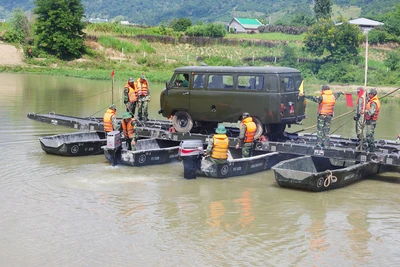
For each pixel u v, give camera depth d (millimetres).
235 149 16734
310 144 16453
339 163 16031
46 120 19672
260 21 116688
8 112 25172
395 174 16062
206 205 12625
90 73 47344
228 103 16141
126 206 12398
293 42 59938
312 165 15492
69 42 54094
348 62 46500
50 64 51969
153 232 10930
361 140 14859
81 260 9641
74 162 16250
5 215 11625
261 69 15695
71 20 55219
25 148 17781
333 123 25312
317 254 10070
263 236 10852
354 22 61281
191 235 10812
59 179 14328
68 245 10242
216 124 17734
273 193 13672
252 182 14633
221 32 65250
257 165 15578
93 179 14438
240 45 61031
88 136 18516
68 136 17922
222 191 13719
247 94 15805
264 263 9648
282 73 15617
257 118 15789
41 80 41781
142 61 55094
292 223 11602
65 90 35438
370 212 12414
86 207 12250
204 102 16531
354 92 37656
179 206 12500
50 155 16969
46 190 13367
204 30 65312
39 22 55625
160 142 17984
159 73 49375
